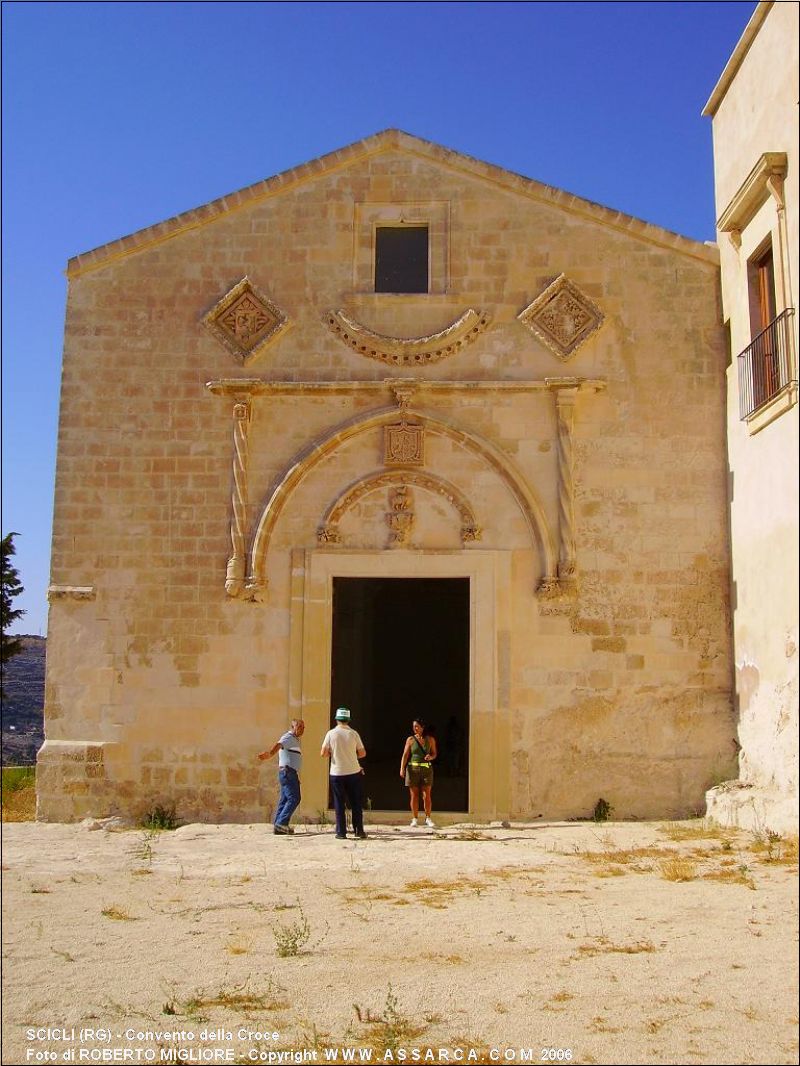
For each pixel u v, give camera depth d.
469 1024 7.52
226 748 17.05
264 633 17.33
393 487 17.64
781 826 14.06
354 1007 7.91
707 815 16.20
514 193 18.28
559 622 17.05
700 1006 7.74
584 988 8.20
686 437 17.42
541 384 17.48
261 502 17.66
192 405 18.00
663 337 17.69
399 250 18.56
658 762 16.64
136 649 17.36
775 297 15.10
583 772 16.69
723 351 17.58
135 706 17.22
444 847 14.38
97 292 18.41
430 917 10.45
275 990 8.38
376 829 16.33
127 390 18.08
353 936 9.83
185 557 17.56
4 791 21.69
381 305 18.14
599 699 16.81
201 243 18.48
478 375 17.81
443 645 31.61
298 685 17.14
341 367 18.00
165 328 18.25
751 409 15.91
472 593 17.19
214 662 17.28
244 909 11.01
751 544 15.95
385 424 17.75
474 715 16.86
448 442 17.67
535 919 10.27
